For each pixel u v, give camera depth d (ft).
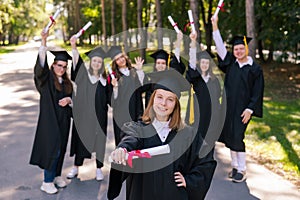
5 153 19.38
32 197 14.37
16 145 20.76
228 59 15.96
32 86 44.06
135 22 98.32
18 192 14.80
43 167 14.23
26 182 15.75
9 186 15.34
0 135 22.77
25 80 49.85
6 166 17.52
